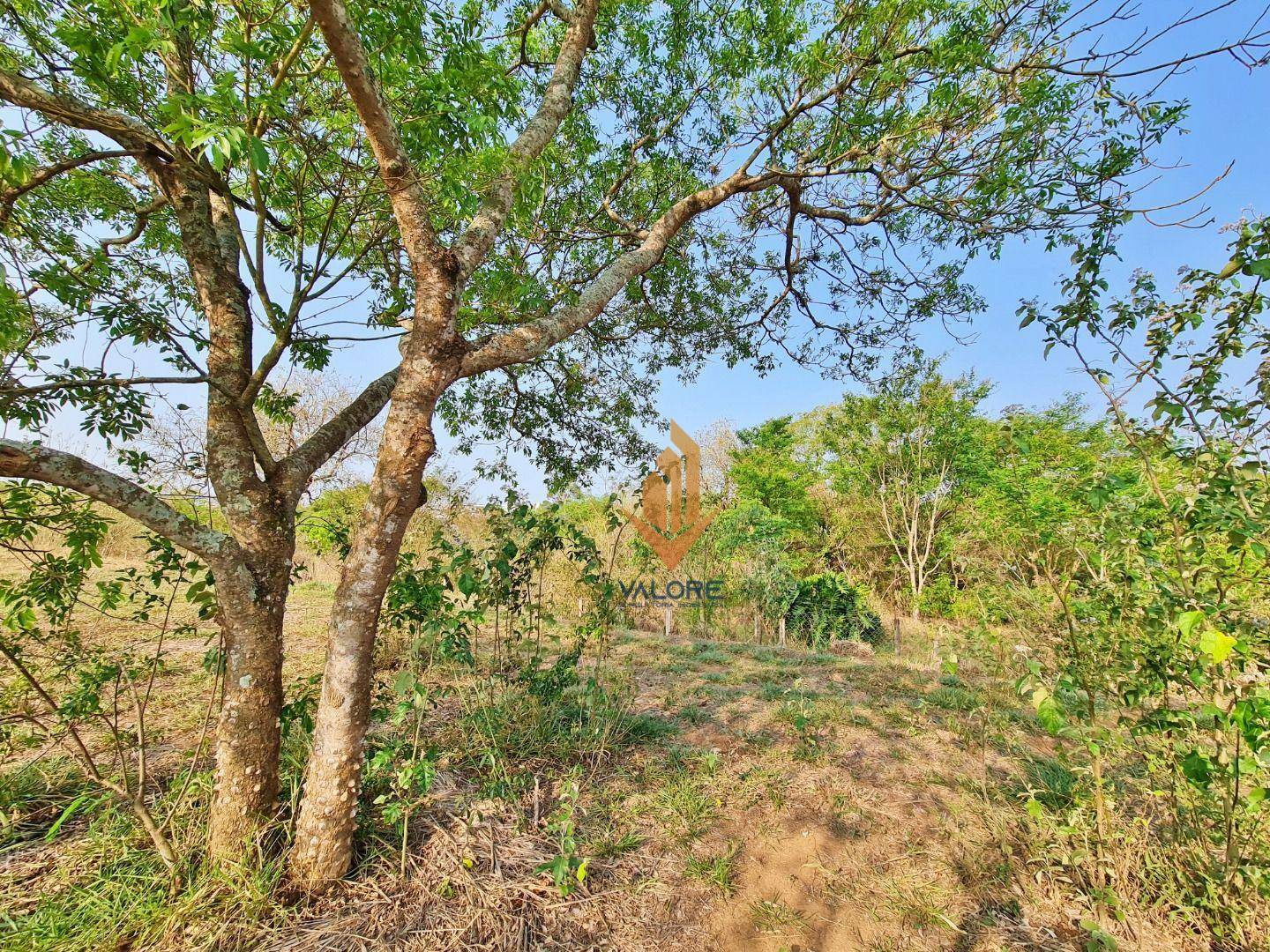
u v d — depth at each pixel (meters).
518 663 4.03
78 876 1.94
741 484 15.34
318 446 2.48
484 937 1.88
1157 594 1.88
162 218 2.97
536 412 5.81
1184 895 1.96
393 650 4.82
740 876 2.34
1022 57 3.16
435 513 7.13
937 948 1.97
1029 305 2.15
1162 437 1.93
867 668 6.00
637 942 1.96
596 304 2.97
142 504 1.87
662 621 8.95
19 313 1.75
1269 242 1.61
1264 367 1.68
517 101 2.46
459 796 2.70
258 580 2.15
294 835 2.11
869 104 3.72
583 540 3.77
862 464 12.78
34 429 2.16
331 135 2.56
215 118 1.72
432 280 2.03
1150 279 1.94
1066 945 1.95
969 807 2.84
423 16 2.04
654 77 4.55
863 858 2.47
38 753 2.91
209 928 1.76
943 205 3.97
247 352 2.37
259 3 2.05
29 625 2.23
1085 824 2.18
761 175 4.13
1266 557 1.58
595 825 2.62
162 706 3.81
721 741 3.69
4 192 1.94
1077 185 3.25
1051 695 1.80
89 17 1.90
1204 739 2.13
